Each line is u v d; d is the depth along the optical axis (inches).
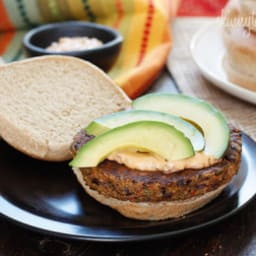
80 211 17.9
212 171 17.1
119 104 21.6
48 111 20.9
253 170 19.1
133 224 17.3
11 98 20.9
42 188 19.0
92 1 29.6
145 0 29.0
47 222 17.1
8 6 29.6
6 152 20.5
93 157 17.2
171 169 17.0
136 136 17.2
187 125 17.7
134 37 28.4
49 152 20.0
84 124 20.8
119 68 27.1
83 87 21.9
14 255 17.2
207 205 17.8
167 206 17.2
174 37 30.5
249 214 18.4
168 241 17.5
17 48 29.2
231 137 18.5
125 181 16.9
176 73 26.6
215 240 17.6
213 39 28.0
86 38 27.5
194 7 34.9
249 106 24.1
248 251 17.3
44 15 30.2
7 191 18.6
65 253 17.3
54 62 22.2
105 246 17.4
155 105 18.8
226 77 25.2
